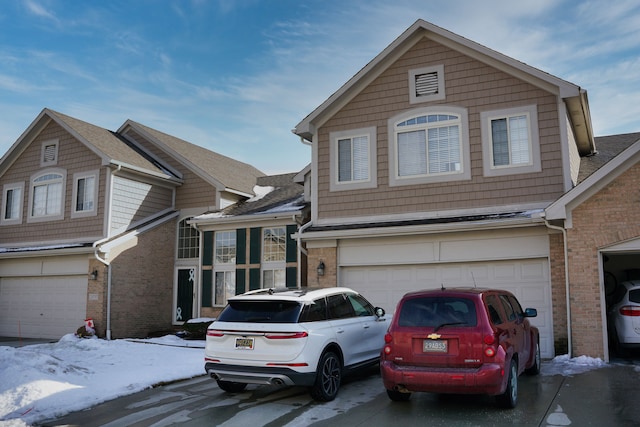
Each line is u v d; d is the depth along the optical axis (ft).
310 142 52.16
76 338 55.31
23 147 68.33
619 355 38.09
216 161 76.79
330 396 26.91
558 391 26.99
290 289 30.73
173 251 66.64
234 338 26.81
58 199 64.54
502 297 27.55
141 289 61.57
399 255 45.29
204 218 61.41
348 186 48.42
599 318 35.78
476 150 44.50
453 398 26.45
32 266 64.23
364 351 30.91
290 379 25.44
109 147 63.36
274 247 58.44
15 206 68.08
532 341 30.17
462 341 23.21
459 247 43.34
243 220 59.11
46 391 27.76
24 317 64.44
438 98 46.34
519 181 42.80
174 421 23.82
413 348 24.07
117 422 23.98
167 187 67.51
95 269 58.34
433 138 46.14
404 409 24.54
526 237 41.24
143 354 42.68
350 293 32.40
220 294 61.00
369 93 48.93
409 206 46.01
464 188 44.42
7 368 30.19
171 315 65.16
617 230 35.65
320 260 47.85
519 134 43.42
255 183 76.28
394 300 45.44
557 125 42.27
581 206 36.76
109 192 60.39
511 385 23.86
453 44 46.14
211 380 33.86
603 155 55.98
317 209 49.34
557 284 39.52
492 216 42.01
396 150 47.21
